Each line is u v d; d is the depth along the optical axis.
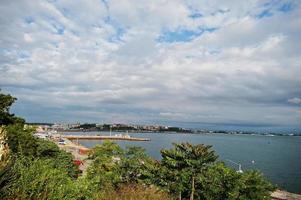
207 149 23.03
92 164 24.58
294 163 103.62
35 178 7.75
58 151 41.97
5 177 6.93
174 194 22.14
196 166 22.62
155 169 22.80
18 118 36.75
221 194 22.48
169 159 23.02
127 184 19.95
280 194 44.47
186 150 23.25
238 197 22.06
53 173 9.02
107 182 20.84
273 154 140.00
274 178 73.31
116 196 14.45
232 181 22.30
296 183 67.50
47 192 7.90
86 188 12.13
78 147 129.88
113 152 24.44
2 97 35.31
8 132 27.42
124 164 23.50
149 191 16.06
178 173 22.39
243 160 110.69
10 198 6.81
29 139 31.16
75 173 40.09
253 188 22.27
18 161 7.77
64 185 9.14
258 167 92.06
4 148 7.52
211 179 22.52
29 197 7.14
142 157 24.42
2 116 34.16
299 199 42.06
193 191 22.11
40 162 8.63
